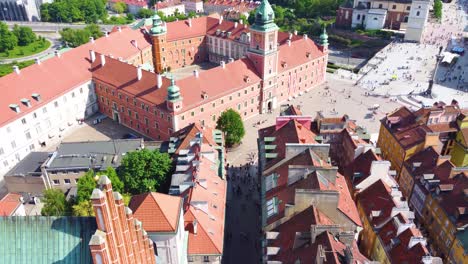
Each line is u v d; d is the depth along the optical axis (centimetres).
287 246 6744
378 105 15438
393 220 7606
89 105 14712
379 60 19900
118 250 4150
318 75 17075
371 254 8069
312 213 6800
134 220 4694
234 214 9812
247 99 14225
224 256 8600
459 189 8588
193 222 6900
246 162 12031
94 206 3806
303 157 8088
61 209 8731
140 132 13788
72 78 13962
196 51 19988
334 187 7531
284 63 15050
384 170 8594
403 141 10388
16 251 4369
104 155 10256
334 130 10019
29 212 10012
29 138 12544
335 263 5569
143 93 12975
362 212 8425
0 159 11656
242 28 18850
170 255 6025
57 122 13488
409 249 7044
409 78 17888
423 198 9238
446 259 8350
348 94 16450
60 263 4359
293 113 10238
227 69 13712
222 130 12381
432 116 10712
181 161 8894
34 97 12612
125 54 16312
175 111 11981
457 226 7969
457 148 10812
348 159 9650
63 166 9938
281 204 7531
